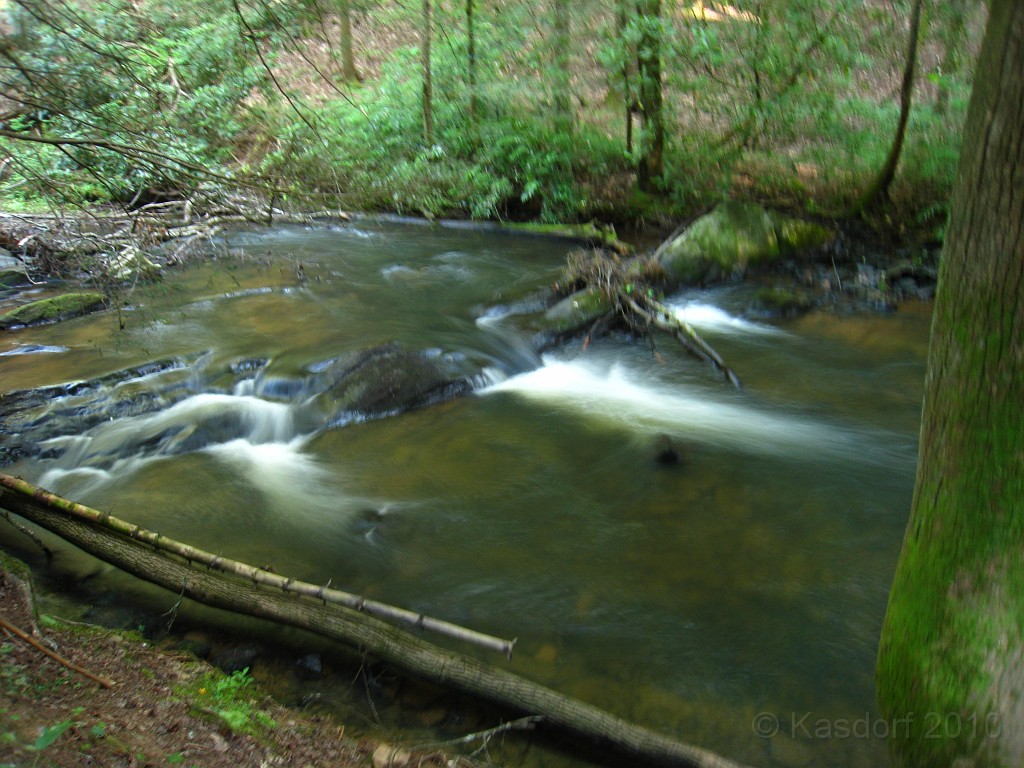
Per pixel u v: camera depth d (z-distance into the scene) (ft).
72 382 23.03
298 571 15.39
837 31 38.40
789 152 43.93
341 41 51.70
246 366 24.67
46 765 8.13
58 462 19.72
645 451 20.10
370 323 28.66
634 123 47.91
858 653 13.24
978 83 8.25
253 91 44.70
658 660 13.15
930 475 9.29
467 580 15.20
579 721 11.26
